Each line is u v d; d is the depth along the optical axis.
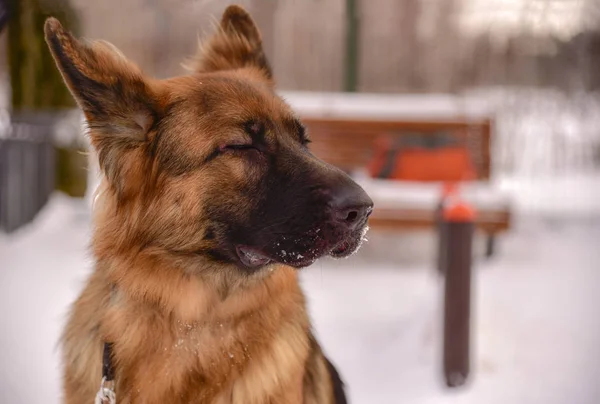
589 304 1.69
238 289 0.96
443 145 2.10
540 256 2.22
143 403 0.94
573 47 5.53
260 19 5.52
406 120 2.27
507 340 1.47
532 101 5.26
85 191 2.68
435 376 1.37
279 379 0.96
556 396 1.30
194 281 0.95
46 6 2.52
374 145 2.29
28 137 2.27
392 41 6.22
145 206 0.94
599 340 1.47
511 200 1.85
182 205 0.95
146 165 0.95
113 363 0.95
